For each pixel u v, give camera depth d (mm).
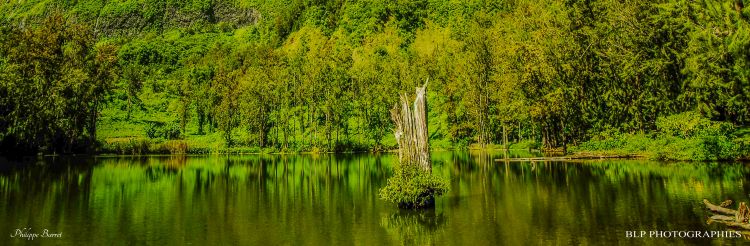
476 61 60969
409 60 87000
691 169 25859
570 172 26844
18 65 55000
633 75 40312
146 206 16859
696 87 33156
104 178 27500
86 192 20875
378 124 73438
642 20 39500
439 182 16359
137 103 83312
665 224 12164
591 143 43000
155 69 121250
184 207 16625
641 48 40062
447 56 83250
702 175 22703
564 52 44688
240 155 58812
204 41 151250
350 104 79562
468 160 40594
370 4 122000
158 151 60875
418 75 79625
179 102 85438
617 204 15445
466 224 12945
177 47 139125
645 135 39000
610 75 43281
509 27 57875
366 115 73125
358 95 80625
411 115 17016
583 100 44219
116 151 58938
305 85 73000
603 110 45906
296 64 78812
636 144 38031
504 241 10828
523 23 53469
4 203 17375
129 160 46250
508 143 67438
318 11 131750
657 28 38562
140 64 126000
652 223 12328
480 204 16453
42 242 11180
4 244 10961
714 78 31188
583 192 18531
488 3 106688
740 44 27562
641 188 19016
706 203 13867
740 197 16094
